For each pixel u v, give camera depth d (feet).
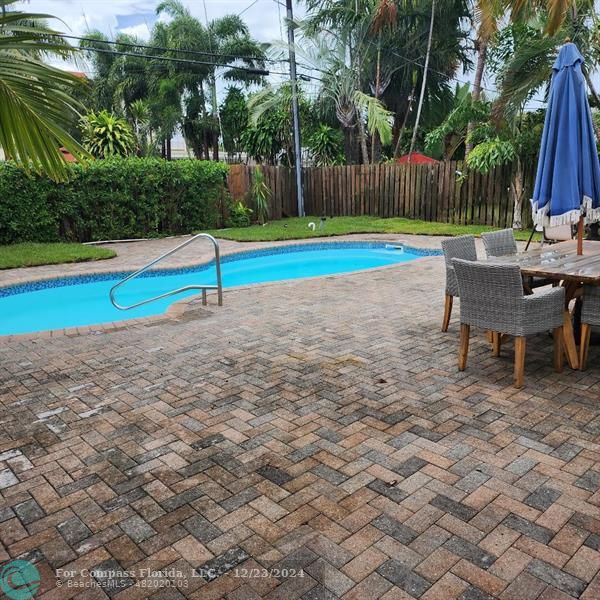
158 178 40.86
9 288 24.70
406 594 5.94
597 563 6.34
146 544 6.86
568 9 28.96
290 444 9.32
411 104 64.69
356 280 24.35
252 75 78.54
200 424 10.18
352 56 56.44
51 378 12.71
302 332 16.19
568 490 7.79
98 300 27.02
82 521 7.34
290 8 52.47
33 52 10.12
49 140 9.89
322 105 63.46
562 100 12.69
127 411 10.81
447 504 7.52
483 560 6.42
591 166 12.89
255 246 36.50
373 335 15.74
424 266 27.63
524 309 11.18
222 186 46.42
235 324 17.24
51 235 36.88
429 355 13.87
